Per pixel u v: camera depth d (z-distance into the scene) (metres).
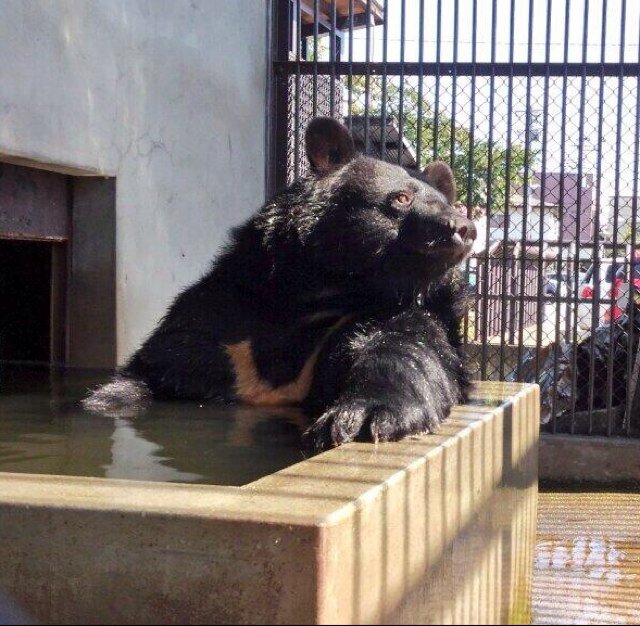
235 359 2.44
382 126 3.97
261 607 1.23
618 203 3.78
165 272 3.42
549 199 4.92
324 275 2.46
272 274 2.47
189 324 2.47
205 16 3.66
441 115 4.61
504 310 3.89
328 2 5.16
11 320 3.29
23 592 1.34
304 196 2.49
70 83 2.84
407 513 1.46
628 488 3.55
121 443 1.93
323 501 1.29
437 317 2.42
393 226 2.41
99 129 2.99
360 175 2.46
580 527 2.88
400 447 1.65
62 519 1.32
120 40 3.11
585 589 2.20
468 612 1.62
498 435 2.09
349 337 2.26
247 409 2.35
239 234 2.56
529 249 4.64
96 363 3.15
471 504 1.84
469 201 3.94
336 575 1.22
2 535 1.35
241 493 1.34
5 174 2.81
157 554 1.28
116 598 1.30
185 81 3.52
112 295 3.12
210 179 3.73
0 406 2.39
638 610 2.01
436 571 1.59
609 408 3.71
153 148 3.32
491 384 2.64
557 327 3.78
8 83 2.57
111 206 3.11
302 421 2.18
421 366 1.98
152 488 1.39
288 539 1.21
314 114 4.11
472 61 3.92
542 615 1.95
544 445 3.67
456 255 2.39
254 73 4.11
